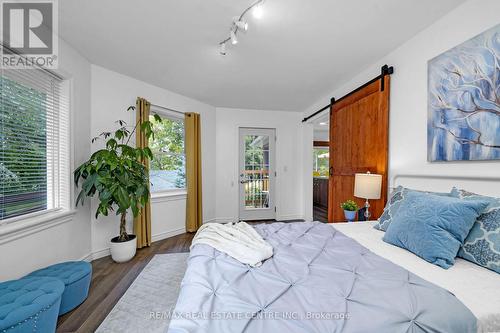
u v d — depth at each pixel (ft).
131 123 9.60
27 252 5.55
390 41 6.88
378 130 7.76
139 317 5.11
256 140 14.99
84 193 7.19
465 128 5.08
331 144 11.14
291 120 15.30
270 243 4.75
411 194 5.22
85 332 4.65
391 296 2.70
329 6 5.38
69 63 7.14
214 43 7.06
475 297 2.86
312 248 4.45
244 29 5.72
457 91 5.27
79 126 7.70
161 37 6.75
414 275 3.30
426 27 6.17
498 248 3.54
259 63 8.34
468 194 4.64
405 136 6.84
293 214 15.39
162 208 10.93
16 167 5.60
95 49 7.44
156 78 9.75
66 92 7.11
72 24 6.13
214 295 2.79
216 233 5.17
